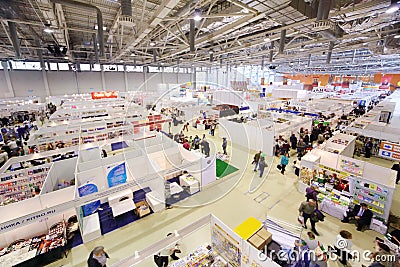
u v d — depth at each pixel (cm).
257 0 430
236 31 876
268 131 906
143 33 715
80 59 1898
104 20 932
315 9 538
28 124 1326
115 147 1027
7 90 1836
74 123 1067
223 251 361
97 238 466
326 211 537
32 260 388
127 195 592
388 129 937
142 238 465
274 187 658
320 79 2369
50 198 500
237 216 529
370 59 1703
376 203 486
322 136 949
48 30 716
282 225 488
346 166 620
